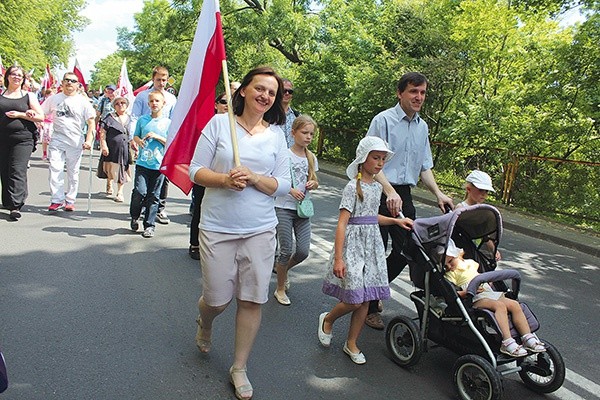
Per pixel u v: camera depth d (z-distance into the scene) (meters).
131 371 3.48
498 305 3.46
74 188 7.98
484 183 4.22
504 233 9.59
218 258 3.19
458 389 3.41
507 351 3.32
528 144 12.09
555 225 10.13
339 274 3.73
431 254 3.78
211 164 3.22
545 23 13.34
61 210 7.98
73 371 3.42
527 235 9.59
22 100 7.07
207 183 3.11
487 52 13.75
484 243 4.15
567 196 10.86
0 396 3.08
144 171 6.73
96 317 4.26
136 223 6.93
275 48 24.66
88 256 5.82
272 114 3.41
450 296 3.56
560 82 11.61
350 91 16.55
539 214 11.16
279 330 4.34
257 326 3.34
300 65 20.50
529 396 3.55
